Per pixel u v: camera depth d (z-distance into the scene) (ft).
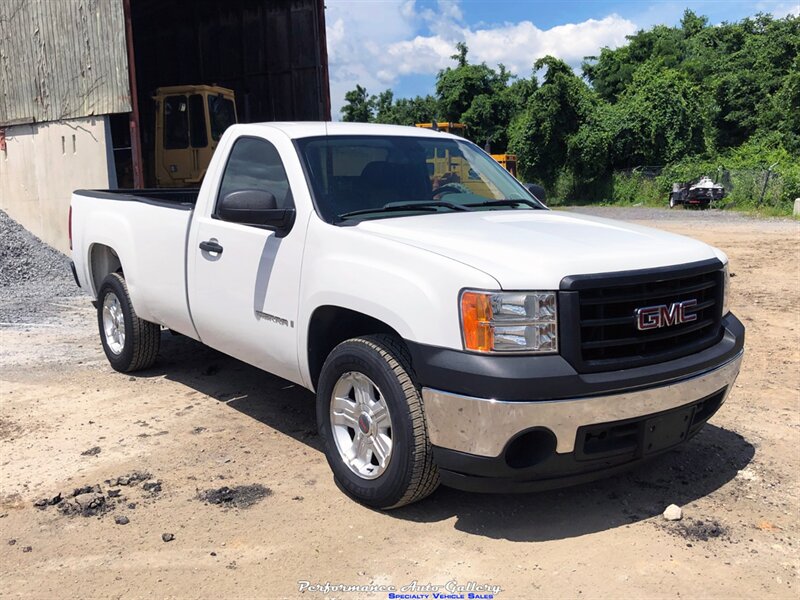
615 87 167.43
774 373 20.70
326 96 51.96
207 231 16.42
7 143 48.85
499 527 12.04
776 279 35.94
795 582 10.44
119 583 10.53
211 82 58.90
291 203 14.56
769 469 14.26
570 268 11.07
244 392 19.17
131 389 19.48
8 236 43.16
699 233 59.16
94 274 22.06
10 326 27.30
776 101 127.54
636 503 12.87
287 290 14.10
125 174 48.91
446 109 151.94
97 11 41.14
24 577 10.71
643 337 11.50
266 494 13.28
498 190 16.98
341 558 11.11
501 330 10.73
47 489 13.56
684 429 12.28
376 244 12.37
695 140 118.01
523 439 11.12
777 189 87.92
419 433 11.60
